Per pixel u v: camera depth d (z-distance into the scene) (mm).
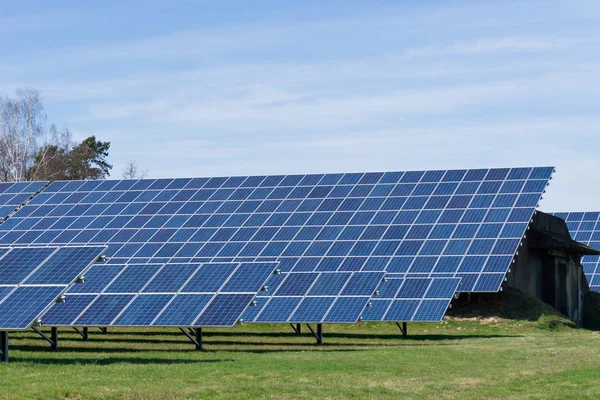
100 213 64188
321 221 57938
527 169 60031
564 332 49656
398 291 44094
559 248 60594
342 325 49812
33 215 65250
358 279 40625
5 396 20938
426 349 33938
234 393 21953
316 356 30766
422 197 58906
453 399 21531
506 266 50531
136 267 37312
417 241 53938
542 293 60812
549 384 24000
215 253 55906
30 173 99688
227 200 63188
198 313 33000
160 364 27672
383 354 31531
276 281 42531
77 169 106312
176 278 35875
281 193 62844
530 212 55219
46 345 36219
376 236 55094
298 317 38406
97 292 35781
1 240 61688
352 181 62844
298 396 21828
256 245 56125
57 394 21312
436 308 42344
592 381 24391
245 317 39094
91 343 37531
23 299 27656
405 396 21953
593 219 89688
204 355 31266
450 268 50969
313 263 53188
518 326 49312
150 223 61375
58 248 30781
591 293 71875
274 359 29547
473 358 30328
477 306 52688
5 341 27516
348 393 22266
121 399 21062
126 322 33156
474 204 57031
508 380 24750
